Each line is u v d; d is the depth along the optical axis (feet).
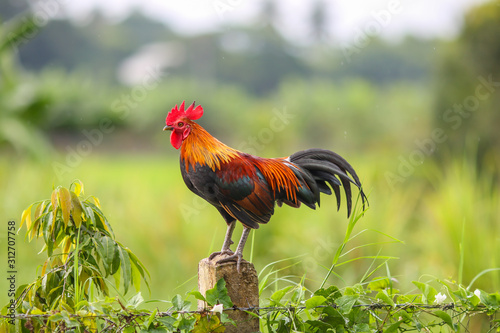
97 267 29.68
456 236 55.31
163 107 258.98
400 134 125.08
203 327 26.16
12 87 168.25
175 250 65.41
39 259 63.67
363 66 397.39
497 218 58.18
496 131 98.43
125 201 82.12
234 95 302.25
